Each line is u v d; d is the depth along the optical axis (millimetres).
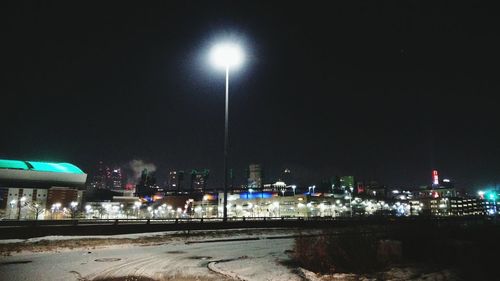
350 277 13719
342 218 64938
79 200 133000
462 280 13031
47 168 134625
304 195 151625
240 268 16562
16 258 20000
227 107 44688
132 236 34094
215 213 161625
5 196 117875
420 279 13109
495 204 107125
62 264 17703
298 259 18500
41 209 112125
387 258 16500
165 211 166500
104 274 15016
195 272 15625
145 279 14031
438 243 18531
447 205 192750
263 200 159375
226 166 46219
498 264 15180
